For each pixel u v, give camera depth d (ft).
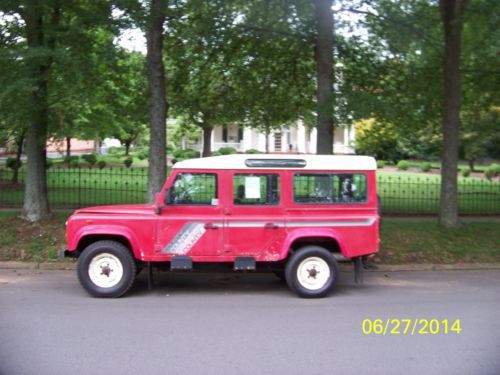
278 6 39.50
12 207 45.55
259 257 25.00
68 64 31.32
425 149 139.74
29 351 16.80
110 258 24.54
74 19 34.96
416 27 43.09
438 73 45.01
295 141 161.48
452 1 38.40
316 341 18.21
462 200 63.57
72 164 97.40
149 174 35.76
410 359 16.52
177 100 47.85
